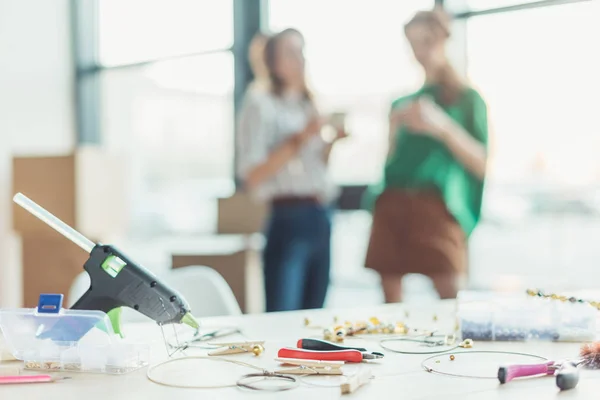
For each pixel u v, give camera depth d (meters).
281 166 2.23
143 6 3.64
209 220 3.49
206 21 3.41
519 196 2.53
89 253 0.96
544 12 2.38
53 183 2.98
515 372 0.80
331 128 2.33
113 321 0.96
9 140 3.50
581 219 2.49
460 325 1.04
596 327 1.03
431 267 2.02
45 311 0.90
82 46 3.82
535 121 2.44
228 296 1.60
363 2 2.84
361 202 2.94
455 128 1.96
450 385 0.79
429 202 2.01
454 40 2.55
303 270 2.30
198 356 0.95
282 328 1.17
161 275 1.58
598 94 2.33
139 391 0.78
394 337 1.07
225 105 3.38
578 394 0.75
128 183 3.26
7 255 3.42
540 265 2.56
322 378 0.83
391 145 2.09
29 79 3.60
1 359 0.94
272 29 3.19
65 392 0.78
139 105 3.71
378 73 2.83
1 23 3.47
